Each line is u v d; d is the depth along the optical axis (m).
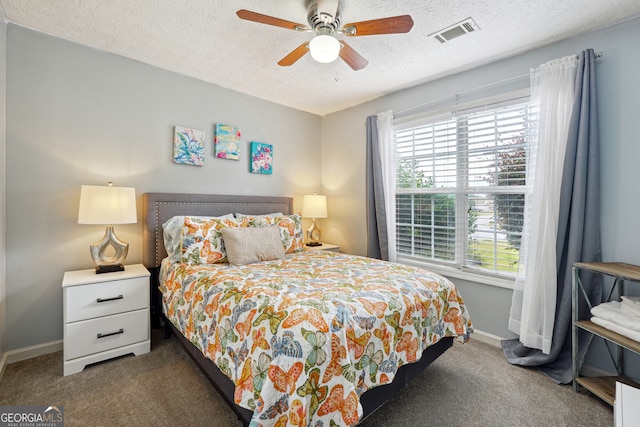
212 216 2.95
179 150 2.79
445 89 2.79
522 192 2.33
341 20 1.94
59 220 2.24
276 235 2.62
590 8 1.78
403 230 3.21
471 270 2.66
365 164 3.52
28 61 2.11
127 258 2.55
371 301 1.48
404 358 1.53
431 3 1.76
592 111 1.91
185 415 1.57
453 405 1.69
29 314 2.14
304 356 1.13
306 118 3.89
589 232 1.91
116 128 2.48
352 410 1.17
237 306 1.48
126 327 2.12
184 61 2.56
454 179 2.76
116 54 2.46
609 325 1.67
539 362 2.02
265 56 2.46
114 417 1.55
